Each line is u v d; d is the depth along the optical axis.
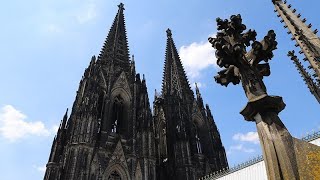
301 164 8.20
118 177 71.88
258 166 64.12
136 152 78.62
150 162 77.56
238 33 11.91
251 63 11.34
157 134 108.25
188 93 117.50
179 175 86.88
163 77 131.50
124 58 105.44
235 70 12.02
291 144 8.79
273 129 9.40
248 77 11.00
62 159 75.38
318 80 31.58
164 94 121.56
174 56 133.12
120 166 73.38
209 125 109.12
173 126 102.06
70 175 63.56
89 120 75.38
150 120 86.62
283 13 41.03
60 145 80.62
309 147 8.26
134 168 74.81
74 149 68.88
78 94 89.81
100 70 93.31
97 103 82.00
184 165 87.75
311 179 7.70
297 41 36.66
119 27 118.44
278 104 10.07
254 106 10.20
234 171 70.81
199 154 96.94
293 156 8.50
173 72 126.75
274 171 8.67
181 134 95.88
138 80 98.56
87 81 87.00
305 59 34.28
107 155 73.75
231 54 11.20
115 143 77.81
